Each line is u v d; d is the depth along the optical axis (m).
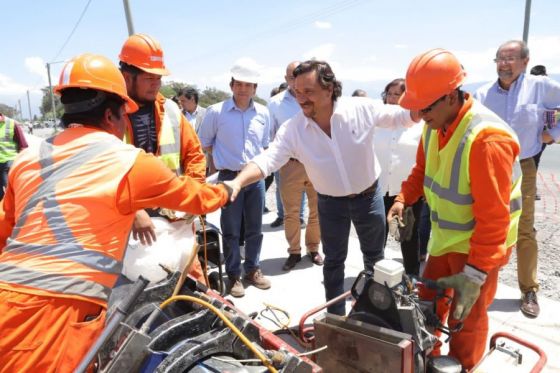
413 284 2.29
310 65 2.75
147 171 1.75
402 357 1.96
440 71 2.11
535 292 3.65
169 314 2.04
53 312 1.59
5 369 1.59
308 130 2.99
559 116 3.57
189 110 7.56
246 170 2.93
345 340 2.20
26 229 1.68
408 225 2.86
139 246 2.56
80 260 1.64
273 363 1.69
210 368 1.59
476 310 2.39
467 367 2.47
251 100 4.26
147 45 2.72
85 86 1.77
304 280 4.42
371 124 2.97
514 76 3.65
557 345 3.17
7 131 6.34
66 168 1.71
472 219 2.30
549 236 5.54
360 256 4.94
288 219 4.63
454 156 2.22
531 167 3.60
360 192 3.09
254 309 3.85
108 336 1.61
